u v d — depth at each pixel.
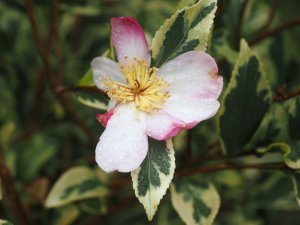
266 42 0.29
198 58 0.17
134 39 0.17
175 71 0.17
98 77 0.18
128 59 0.17
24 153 0.29
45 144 0.30
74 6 0.29
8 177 0.23
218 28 0.24
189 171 0.22
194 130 0.28
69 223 0.27
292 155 0.20
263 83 0.20
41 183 0.26
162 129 0.17
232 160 0.24
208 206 0.21
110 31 0.18
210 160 0.22
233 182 0.29
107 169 0.16
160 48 0.17
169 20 0.17
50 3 0.29
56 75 0.30
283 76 0.29
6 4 0.31
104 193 0.24
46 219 0.28
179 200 0.21
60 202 0.23
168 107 0.17
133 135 0.17
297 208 0.28
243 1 0.24
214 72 0.17
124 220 0.30
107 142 0.17
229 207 0.30
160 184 0.17
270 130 0.21
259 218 0.30
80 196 0.23
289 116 0.21
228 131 0.21
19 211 0.24
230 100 0.20
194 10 0.17
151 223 0.30
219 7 0.20
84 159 0.28
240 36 0.24
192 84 0.17
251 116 0.20
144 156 0.17
